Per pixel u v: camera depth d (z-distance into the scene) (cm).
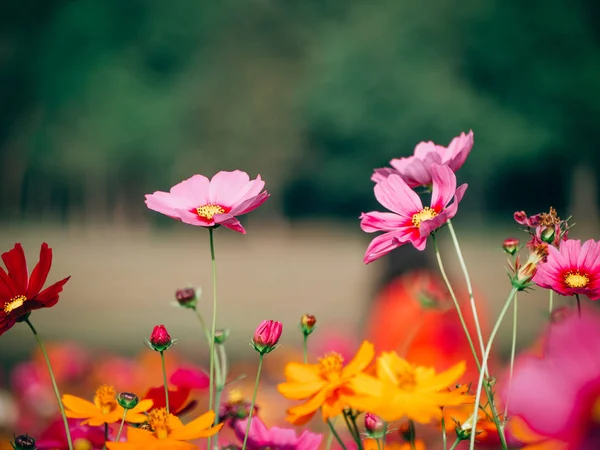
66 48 4319
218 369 90
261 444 91
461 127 3822
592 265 84
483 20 3919
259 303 1329
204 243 3534
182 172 4122
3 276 81
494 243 2755
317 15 4338
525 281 80
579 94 3809
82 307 1242
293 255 2825
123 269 2094
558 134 3806
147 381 296
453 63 3956
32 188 4544
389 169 99
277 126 4078
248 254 2862
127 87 4203
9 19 4416
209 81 4134
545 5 3912
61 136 4238
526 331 635
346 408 84
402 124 3884
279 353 373
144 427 84
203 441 104
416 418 72
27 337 837
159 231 4356
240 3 4272
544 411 65
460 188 81
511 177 4072
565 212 3819
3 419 286
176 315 1138
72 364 313
